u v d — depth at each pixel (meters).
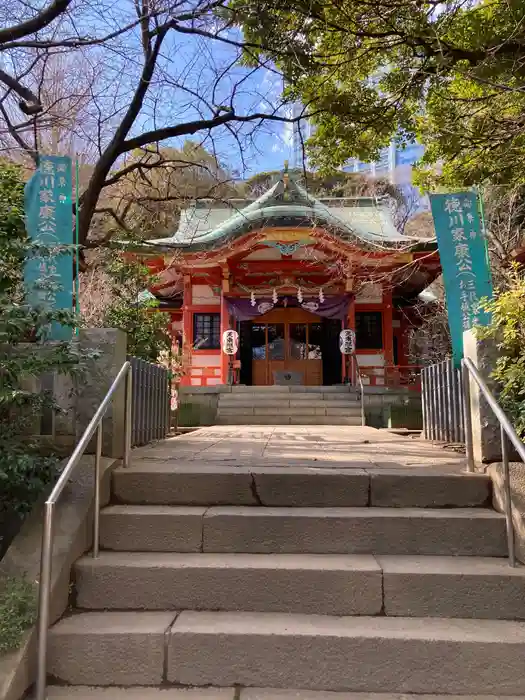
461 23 5.99
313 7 5.63
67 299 4.40
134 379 5.28
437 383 6.23
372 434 8.11
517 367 3.56
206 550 3.21
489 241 10.55
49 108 6.33
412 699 2.40
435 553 3.16
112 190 9.71
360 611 2.81
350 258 15.30
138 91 5.82
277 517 3.23
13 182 4.71
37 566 2.81
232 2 5.41
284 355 18.98
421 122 7.76
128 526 3.25
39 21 4.77
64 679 2.52
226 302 16.59
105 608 2.88
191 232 16.95
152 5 5.16
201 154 9.07
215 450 5.12
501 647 2.48
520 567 2.93
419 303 17.78
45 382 3.91
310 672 2.50
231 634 2.54
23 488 3.25
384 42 6.27
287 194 15.54
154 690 2.47
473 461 3.75
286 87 6.95
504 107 7.00
